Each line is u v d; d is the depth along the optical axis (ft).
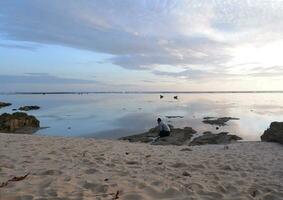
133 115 136.67
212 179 23.47
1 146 36.63
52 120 118.52
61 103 246.68
